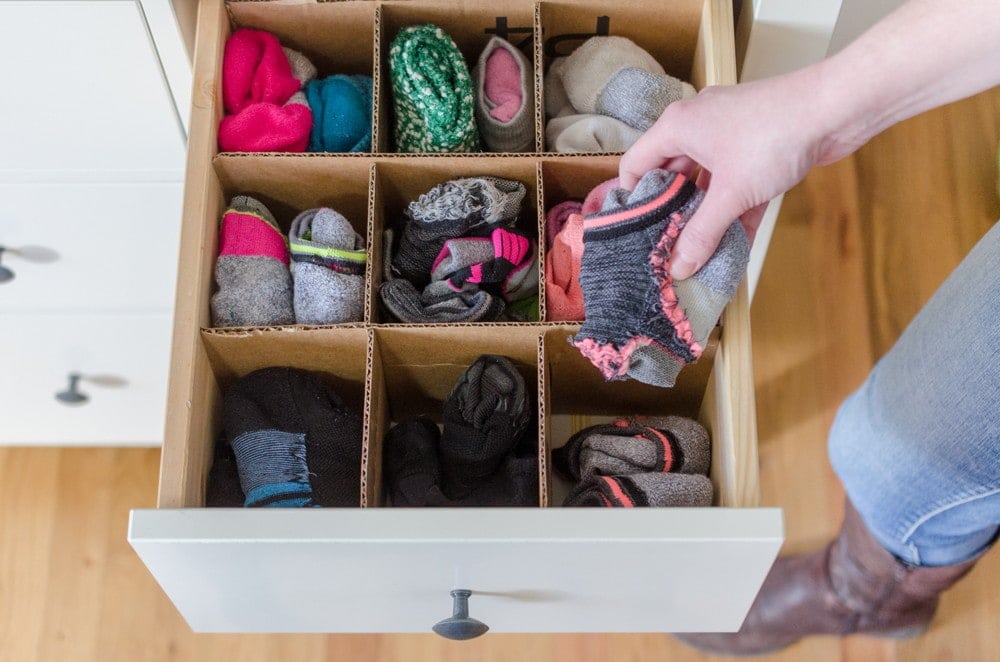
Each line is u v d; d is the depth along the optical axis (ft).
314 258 3.09
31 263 3.48
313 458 3.08
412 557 2.58
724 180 2.53
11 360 3.89
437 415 3.72
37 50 2.81
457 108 3.19
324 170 3.15
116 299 3.66
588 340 2.80
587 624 3.44
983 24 2.02
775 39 3.11
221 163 3.07
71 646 4.19
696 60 3.40
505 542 2.46
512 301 3.42
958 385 2.48
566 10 3.30
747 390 2.84
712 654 4.13
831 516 4.25
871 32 2.20
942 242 4.66
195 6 3.08
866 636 4.04
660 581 2.84
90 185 3.24
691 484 3.07
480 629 2.89
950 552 3.10
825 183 4.76
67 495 4.45
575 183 3.28
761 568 2.69
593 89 3.35
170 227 3.39
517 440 3.27
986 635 4.04
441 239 3.23
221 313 3.04
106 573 4.32
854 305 4.57
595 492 3.06
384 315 3.28
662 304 2.75
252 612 3.18
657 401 3.57
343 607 3.14
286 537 2.46
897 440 2.68
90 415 4.24
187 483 2.77
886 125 2.40
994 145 4.80
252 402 3.10
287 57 3.35
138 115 3.06
